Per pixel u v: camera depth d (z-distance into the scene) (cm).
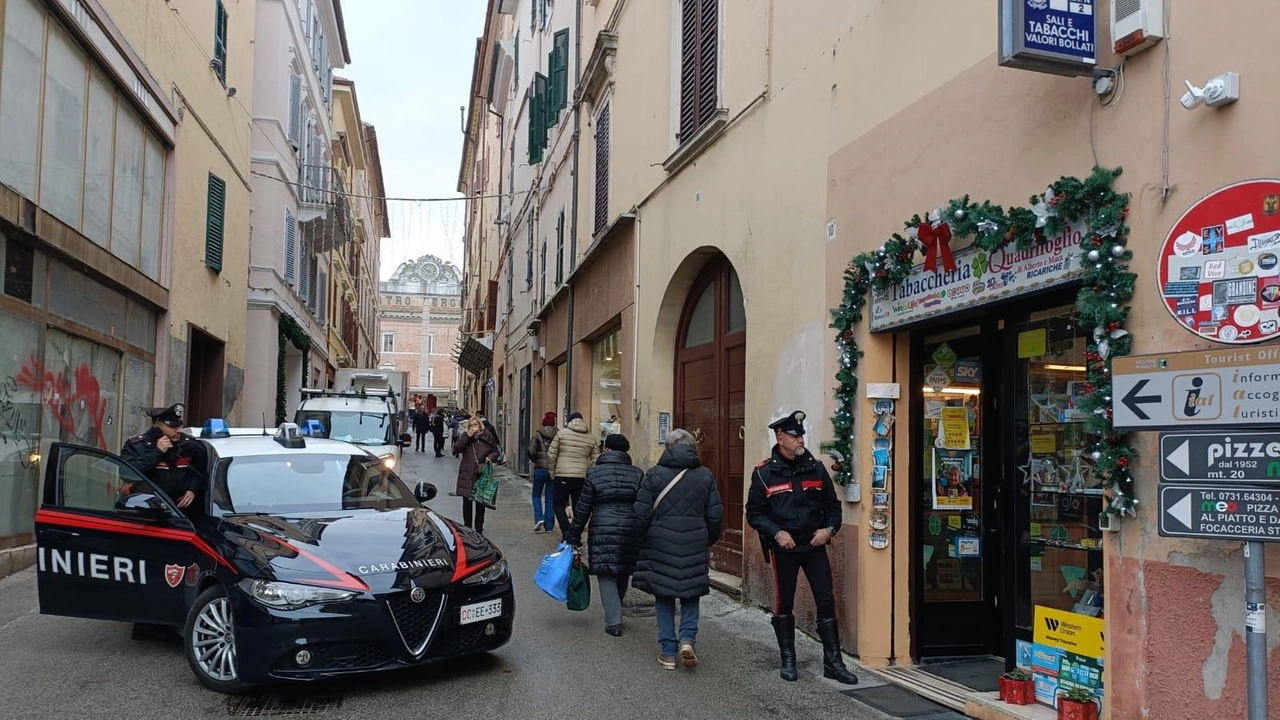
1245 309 366
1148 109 419
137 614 614
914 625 637
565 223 1867
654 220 1173
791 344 768
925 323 602
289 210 2381
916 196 598
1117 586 431
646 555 635
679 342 1140
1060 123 474
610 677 598
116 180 1134
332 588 527
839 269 691
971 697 540
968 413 649
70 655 629
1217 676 379
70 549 639
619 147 1385
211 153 1562
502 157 3425
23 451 912
